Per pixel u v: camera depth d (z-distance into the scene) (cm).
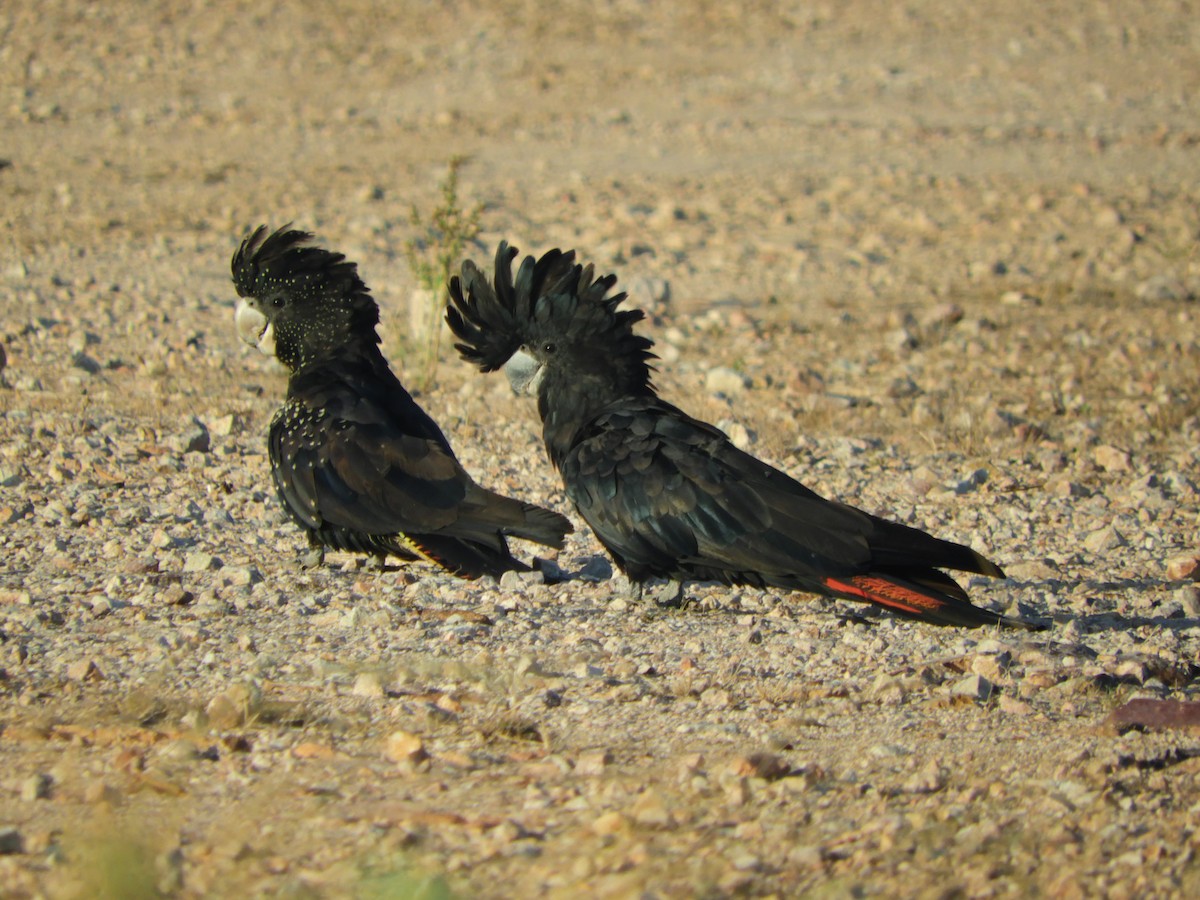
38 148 3133
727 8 4594
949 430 1684
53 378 1741
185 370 1814
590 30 4331
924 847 700
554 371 1112
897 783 783
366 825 723
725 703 898
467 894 654
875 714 889
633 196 2959
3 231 2491
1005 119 3672
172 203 2752
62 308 2070
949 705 899
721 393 1794
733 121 3603
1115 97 3891
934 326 2169
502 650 988
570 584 1153
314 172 3050
